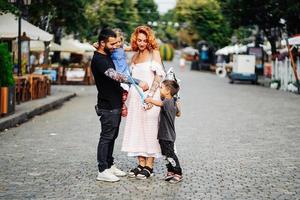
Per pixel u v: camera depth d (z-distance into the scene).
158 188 7.59
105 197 7.07
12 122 14.52
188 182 7.98
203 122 15.70
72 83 37.09
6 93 14.77
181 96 26.36
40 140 11.99
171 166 8.00
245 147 11.24
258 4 39.25
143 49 8.36
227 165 9.30
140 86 7.91
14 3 22.03
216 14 63.69
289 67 32.94
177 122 15.67
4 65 14.96
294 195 7.24
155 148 8.18
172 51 68.62
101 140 8.05
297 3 34.00
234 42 58.94
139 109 8.20
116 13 63.09
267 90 32.81
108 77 7.96
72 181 7.98
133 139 8.21
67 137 12.49
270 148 11.12
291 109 19.91
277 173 8.66
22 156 9.98
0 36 21.84
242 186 7.74
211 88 33.91
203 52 69.44
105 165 8.01
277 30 47.84
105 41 8.01
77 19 32.75
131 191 7.41
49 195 7.15
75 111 18.95
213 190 7.49
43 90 23.14
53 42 38.72
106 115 8.02
